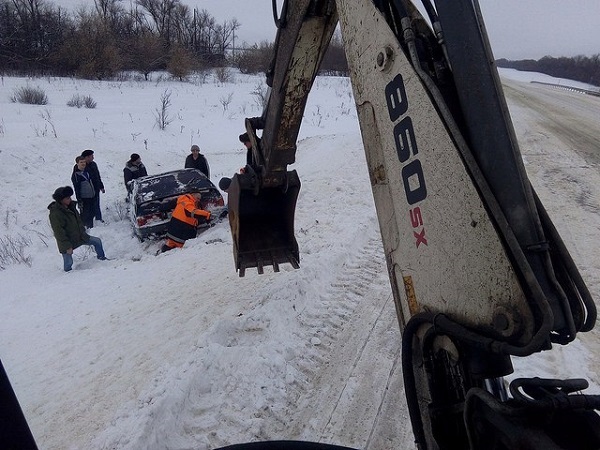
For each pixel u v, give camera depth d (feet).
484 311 5.57
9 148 50.72
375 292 19.07
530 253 5.45
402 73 6.41
